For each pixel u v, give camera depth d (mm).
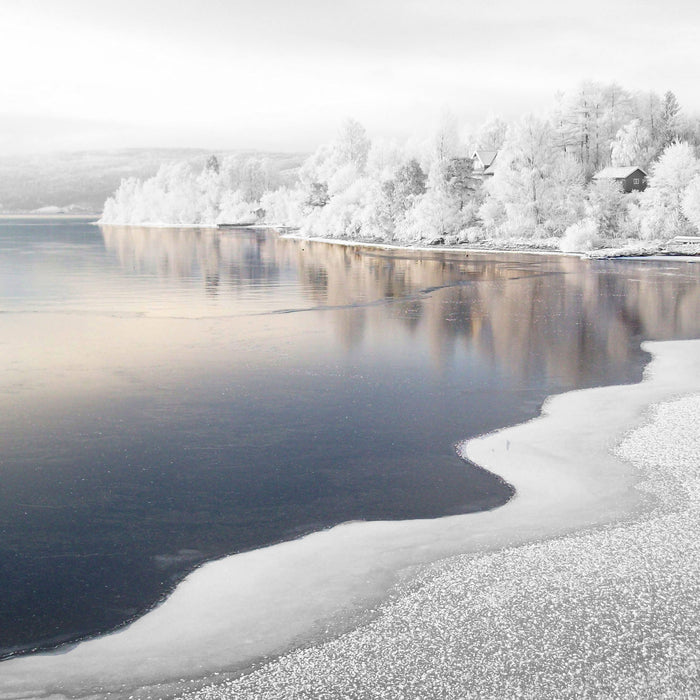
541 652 8367
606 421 16984
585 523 11633
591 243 73562
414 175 97750
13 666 8469
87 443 16297
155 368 23359
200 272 55812
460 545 11047
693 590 9562
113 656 8562
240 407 19031
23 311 35469
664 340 27719
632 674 7996
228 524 12250
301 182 146125
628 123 109375
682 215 75875
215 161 197000
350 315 34281
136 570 10758
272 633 8875
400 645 8539
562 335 28938
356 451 15727
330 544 11227
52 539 11773
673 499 12414
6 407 19016
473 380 21797
